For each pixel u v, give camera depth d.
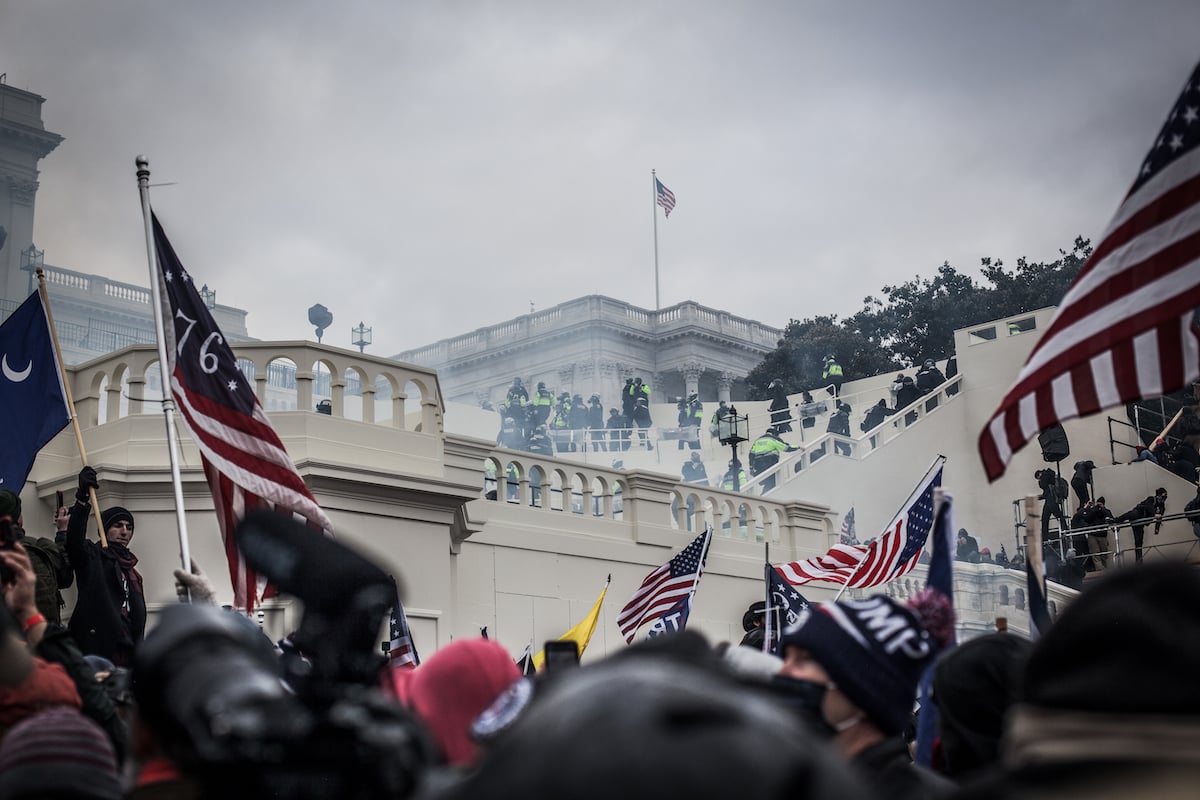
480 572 15.97
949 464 40.03
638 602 11.76
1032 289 71.06
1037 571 5.17
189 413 8.52
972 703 3.53
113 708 4.24
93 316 57.12
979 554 31.67
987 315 71.62
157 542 13.05
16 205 59.28
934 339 71.94
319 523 8.60
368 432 14.02
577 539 17.16
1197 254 5.57
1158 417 37.03
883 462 38.47
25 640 4.28
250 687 2.00
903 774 3.16
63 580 8.66
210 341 8.70
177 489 7.82
